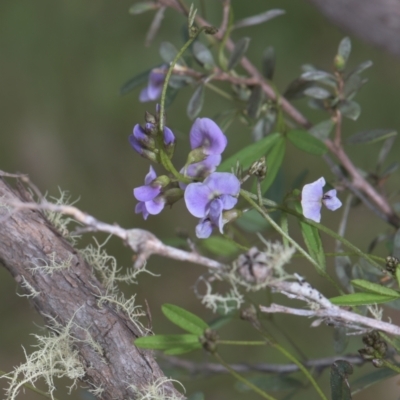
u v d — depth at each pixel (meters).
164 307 1.28
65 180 2.37
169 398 1.26
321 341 1.86
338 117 1.32
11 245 1.26
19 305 2.18
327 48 2.22
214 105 2.15
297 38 2.24
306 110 2.20
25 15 2.37
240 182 1.26
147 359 1.26
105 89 2.31
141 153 1.26
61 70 2.37
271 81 1.34
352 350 1.42
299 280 1.25
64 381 1.77
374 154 2.09
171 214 2.29
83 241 2.23
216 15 2.09
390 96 2.16
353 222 2.06
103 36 2.33
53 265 1.26
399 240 1.29
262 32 2.26
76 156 2.39
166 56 1.32
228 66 1.32
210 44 1.34
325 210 2.08
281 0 2.28
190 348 1.28
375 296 1.26
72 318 1.26
